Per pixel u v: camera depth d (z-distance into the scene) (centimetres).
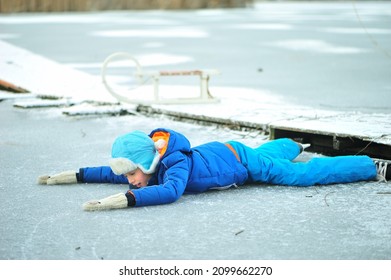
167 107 1024
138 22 3384
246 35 2616
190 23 3316
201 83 1059
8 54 1734
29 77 1378
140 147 602
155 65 1675
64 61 1769
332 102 1119
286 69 1622
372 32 2697
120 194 593
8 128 961
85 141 871
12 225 552
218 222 556
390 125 794
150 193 591
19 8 4244
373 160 675
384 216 569
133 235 528
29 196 633
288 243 510
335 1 7688
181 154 617
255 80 1427
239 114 930
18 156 793
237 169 644
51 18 3741
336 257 484
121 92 1202
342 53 1967
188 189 633
